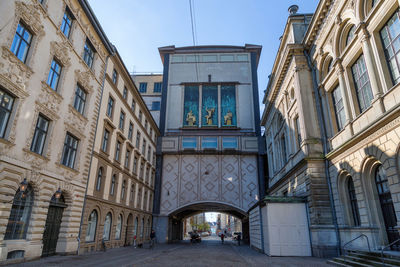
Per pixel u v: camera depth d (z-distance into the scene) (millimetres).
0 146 11203
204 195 36312
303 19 22281
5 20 11484
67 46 16438
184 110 40719
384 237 12562
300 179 19469
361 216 13750
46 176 14242
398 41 11766
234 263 13781
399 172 11039
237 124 39219
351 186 15562
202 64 43062
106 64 22141
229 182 36688
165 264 13211
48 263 12359
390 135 11461
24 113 12648
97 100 20266
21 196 12656
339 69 16062
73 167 17203
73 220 16719
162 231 35000
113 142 23297
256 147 37875
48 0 14641
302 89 19859
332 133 17453
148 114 34000
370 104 13734
